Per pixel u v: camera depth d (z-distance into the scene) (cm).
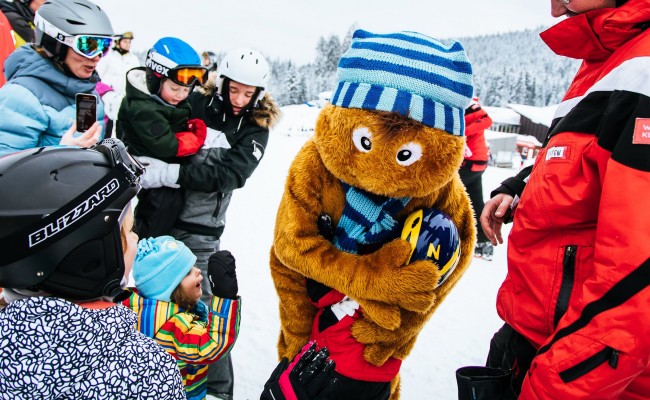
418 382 268
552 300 129
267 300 350
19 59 202
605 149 113
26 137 193
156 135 212
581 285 125
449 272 151
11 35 307
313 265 149
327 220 159
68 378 81
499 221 178
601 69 130
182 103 235
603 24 122
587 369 104
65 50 200
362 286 143
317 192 159
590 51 132
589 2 129
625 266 99
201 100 246
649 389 118
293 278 171
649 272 97
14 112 190
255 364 270
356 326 153
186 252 170
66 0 198
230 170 231
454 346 312
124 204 90
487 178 1041
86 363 82
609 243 104
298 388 134
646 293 97
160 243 169
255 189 721
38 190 80
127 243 99
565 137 127
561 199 125
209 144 233
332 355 155
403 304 144
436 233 147
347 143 143
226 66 234
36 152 87
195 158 230
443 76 140
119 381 86
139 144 221
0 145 190
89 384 83
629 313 99
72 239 82
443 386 266
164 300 165
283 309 175
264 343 292
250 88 233
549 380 110
